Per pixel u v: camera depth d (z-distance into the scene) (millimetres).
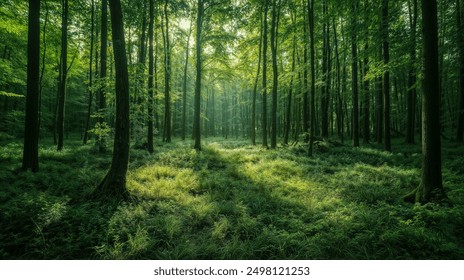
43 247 4293
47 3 13516
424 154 6324
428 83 6230
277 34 17453
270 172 9812
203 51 19094
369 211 5551
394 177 8648
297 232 4828
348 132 29172
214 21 17328
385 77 14312
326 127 18516
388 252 4203
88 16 16719
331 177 9281
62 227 4758
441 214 5031
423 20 6293
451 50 10312
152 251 4285
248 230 5047
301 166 10992
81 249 4293
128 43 19656
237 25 17672
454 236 4555
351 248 4359
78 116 35219
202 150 15414
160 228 4977
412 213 5387
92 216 5230
